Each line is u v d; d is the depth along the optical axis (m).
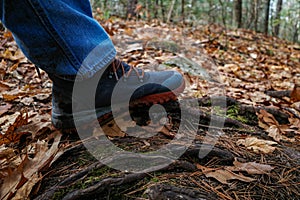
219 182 0.88
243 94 2.05
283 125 1.43
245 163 0.97
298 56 4.83
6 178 0.81
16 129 1.11
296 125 1.45
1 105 1.48
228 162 0.98
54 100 1.09
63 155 0.96
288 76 3.22
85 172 0.84
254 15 8.16
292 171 0.99
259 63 3.69
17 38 0.92
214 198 0.79
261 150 1.10
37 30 0.88
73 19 0.93
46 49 0.91
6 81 1.85
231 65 3.05
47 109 1.43
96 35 1.01
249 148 1.11
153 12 6.60
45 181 0.85
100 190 0.78
